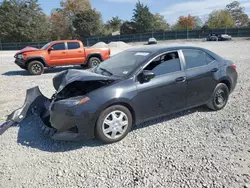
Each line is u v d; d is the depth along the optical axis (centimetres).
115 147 341
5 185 265
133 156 315
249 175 262
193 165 286
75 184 262
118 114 352
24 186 263
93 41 4772
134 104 359
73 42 1155
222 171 271
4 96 655
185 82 405
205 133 372
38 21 4612
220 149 321
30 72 1069
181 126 402
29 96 456
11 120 424
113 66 415
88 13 5181
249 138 349
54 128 355
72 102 330
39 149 343
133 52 435
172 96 396
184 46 431
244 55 1466
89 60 1192
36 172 288
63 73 436
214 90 450
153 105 379
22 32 4359
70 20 5519
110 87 347
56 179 273
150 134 377
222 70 457
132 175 274
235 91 595
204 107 486
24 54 1059
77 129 330
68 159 314
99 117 336
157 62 388
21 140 371
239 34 4469
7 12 4297
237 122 406
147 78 361
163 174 272
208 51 462
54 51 1109
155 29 5722
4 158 321
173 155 312
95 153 327
